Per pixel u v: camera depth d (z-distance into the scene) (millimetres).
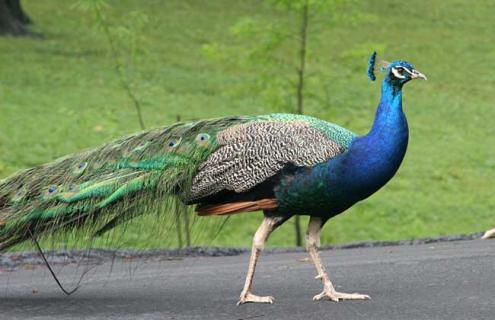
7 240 9312
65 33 39094
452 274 10461
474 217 23906
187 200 9109
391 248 14930
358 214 22391
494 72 39062
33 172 9422
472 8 47625
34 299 9805
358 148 8727
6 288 10984
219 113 31406
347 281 10484
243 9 44469
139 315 8703
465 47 41969
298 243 19703
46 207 9148
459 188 26125
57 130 28172
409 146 29688
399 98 8797
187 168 9047
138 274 12211
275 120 9031
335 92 33438
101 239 9945
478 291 9273
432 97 35438
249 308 8844
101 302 9523
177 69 35906
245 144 8906
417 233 22438
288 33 19734
